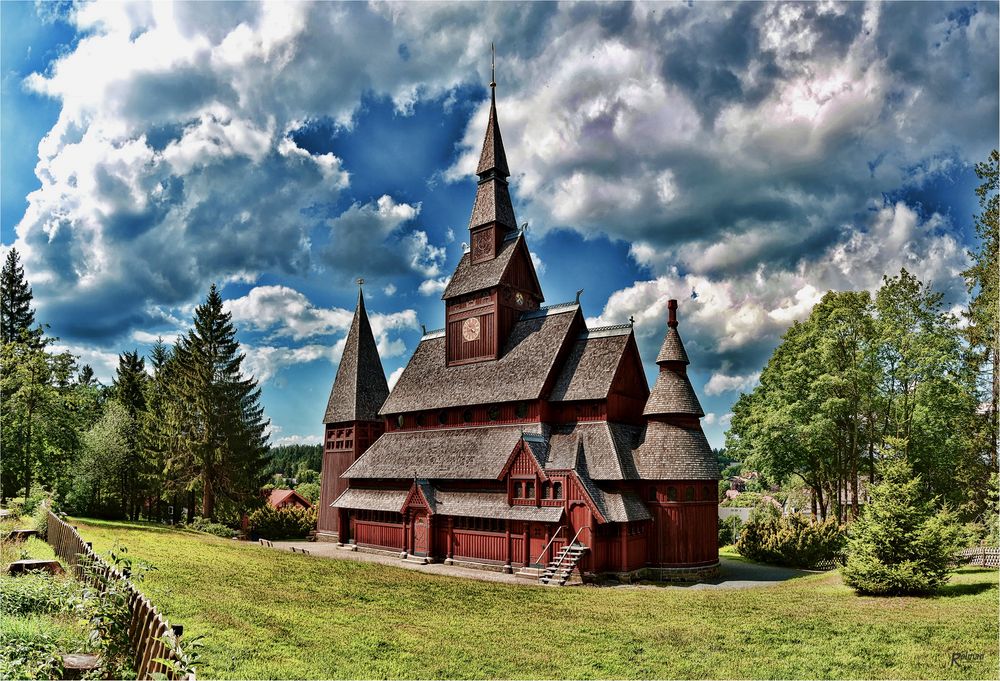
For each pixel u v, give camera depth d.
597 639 20.98
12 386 51.72
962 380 50.00
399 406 54.25
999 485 45.47
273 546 52.81
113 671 11.88
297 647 17.31
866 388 53.53
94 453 63.03
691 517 41.22
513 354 49.78
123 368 84.88
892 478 31.97
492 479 43.34
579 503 39.41
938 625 22.30
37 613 14.86
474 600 27.77
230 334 71.06
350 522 53.91
